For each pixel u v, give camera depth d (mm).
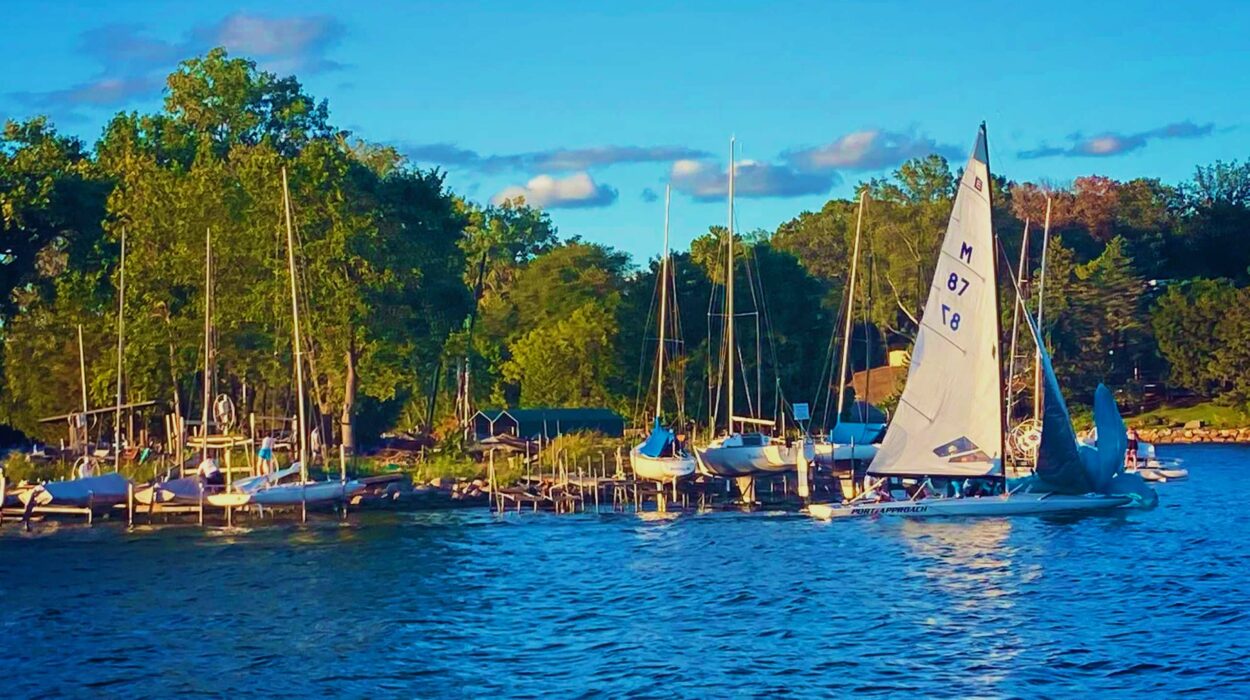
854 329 158875
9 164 105250
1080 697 34500
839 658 38875
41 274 115250
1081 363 160375
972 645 40062
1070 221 189750
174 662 39625
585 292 162500
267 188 94875
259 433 97938
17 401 111875
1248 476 100500
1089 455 70188
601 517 73875
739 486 80875
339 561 57875
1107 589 48281
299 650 40906
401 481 80875
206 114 115188
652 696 35375
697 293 127625
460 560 57969
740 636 41969
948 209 165500
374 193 102188
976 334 67188
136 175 100438
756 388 120250
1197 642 39781
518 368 140000
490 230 194750
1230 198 198000
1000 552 57094
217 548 62188
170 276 96125
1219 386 163000
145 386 97250
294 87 118250
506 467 88188
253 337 98250
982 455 67375
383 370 99625
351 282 95250
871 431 92375
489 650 40656
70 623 45094
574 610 46531
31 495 71562
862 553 57656
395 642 41812
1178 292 164500
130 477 78875
